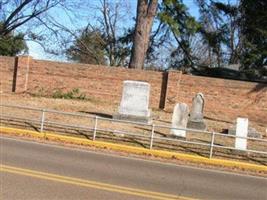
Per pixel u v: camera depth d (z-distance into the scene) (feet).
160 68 165.89
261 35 127.75
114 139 62.90
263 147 65.51
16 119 68.39
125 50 173.68
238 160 58.13
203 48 176.14
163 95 100.94
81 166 44.29
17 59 106.93
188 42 150.41
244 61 132.57
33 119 66.69
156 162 53.16
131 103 76.13
